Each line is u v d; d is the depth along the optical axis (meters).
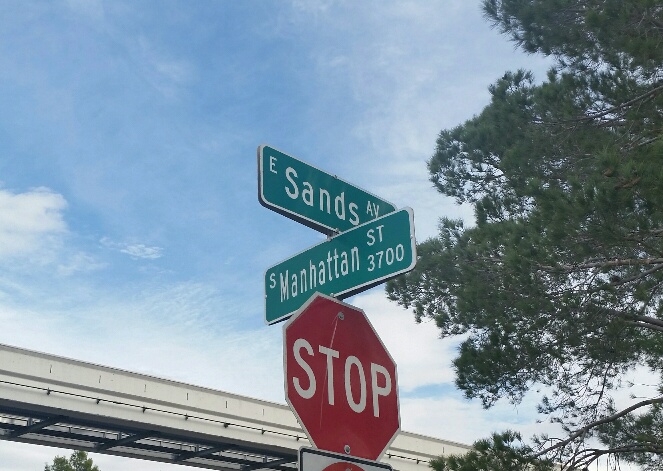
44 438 26.53
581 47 12.88
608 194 10.02
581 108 12.79
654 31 11.86
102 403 25.19
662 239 11.06
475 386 13.27
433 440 33.00
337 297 5.88
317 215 6.20
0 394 23.20
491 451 11.91
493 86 15.60
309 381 5.02
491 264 13.49
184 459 29.28
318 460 4.81
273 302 6.25
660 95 11.95
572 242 10.87
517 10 13.34
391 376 5.50
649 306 12.60
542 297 11.78
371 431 5.20
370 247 5.82
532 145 13.62
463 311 13.21
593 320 11.97
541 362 12.79
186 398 27.17
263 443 28.70
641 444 12.53
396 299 16.30
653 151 10.60
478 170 16.11
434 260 15.66
